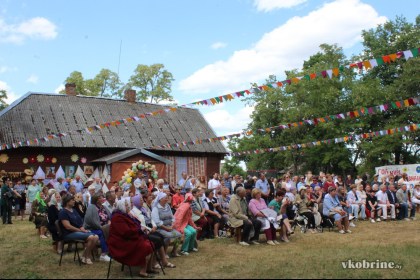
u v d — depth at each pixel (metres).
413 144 29.53
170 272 7.73
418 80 26.53
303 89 30.31
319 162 32.19
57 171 21.58
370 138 29.08
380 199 15.82
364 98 27.83
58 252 9.66
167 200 8.95
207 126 29.62
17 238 11.82
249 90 10.99
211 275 7.43
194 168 26.78
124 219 7.49
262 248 10.15
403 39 29.33
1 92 33.28
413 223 15.02
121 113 27.11
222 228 12.21
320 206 13.74
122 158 21.89
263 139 33.75
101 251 9.27
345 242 10.89
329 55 30.36
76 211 9.53
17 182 19.91
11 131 21.62
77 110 25.50
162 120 28.19
